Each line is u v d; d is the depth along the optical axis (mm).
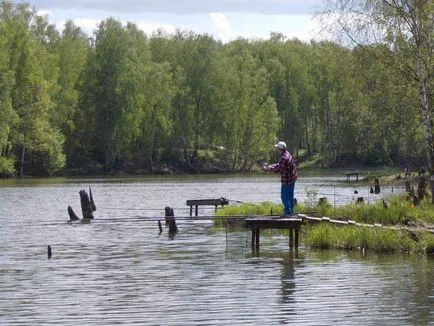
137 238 32938
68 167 104188
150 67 108188
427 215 31562
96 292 21188
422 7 39812
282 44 135625
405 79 41969
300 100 125375
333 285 21766
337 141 110188
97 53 104625
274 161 118062
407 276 22859
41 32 110625
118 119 103750
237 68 119375
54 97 101812
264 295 20609
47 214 45781
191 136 112812
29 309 19297
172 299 20234
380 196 52375
